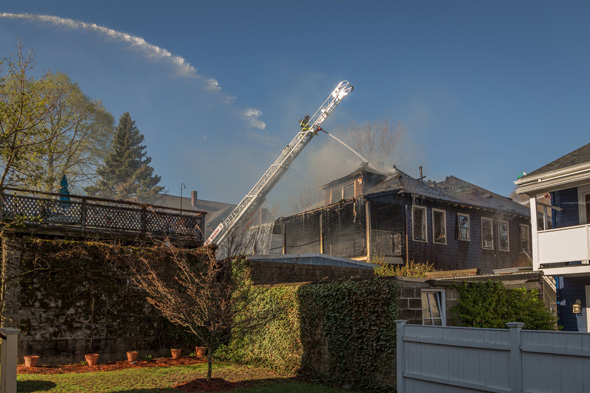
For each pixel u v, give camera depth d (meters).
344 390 9.53
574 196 16.08
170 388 9.41
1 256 12.27
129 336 13.24
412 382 8.15
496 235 27.83
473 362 7.14
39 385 9.37
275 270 13.99
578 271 14.31
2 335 6.95
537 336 6.30
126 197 52.00
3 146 11.05
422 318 9.49
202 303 9.74
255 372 11.41
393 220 24.25
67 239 13.42
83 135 28.06
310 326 10.88
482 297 10.66
